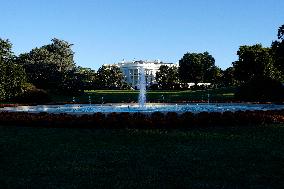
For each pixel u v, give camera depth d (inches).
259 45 3080.7
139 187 361.7
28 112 819.4
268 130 640.4
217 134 613.9
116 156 487.2
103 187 364.2
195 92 2487.7
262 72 2918.3
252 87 1459.2
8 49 1835.6
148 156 484.1
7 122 746.8
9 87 1456.7
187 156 480.1
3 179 393.1
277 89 1449.3
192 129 660.1
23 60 2891.2
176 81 4643.2
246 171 410.6
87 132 653.9
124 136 611.8
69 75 2516.0
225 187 360.2
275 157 466.3
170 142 564.1
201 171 414.0
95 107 1120.8
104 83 4672.7
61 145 557.6
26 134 650.8
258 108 953.5
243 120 693.3
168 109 996.6
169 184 370.9
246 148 516.4
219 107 1034.7
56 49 3511.3
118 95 2372.0
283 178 384.5
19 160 474.3
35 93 1509.6
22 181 386.3
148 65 5772.6
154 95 2320.4
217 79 4542.3
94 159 474.0
